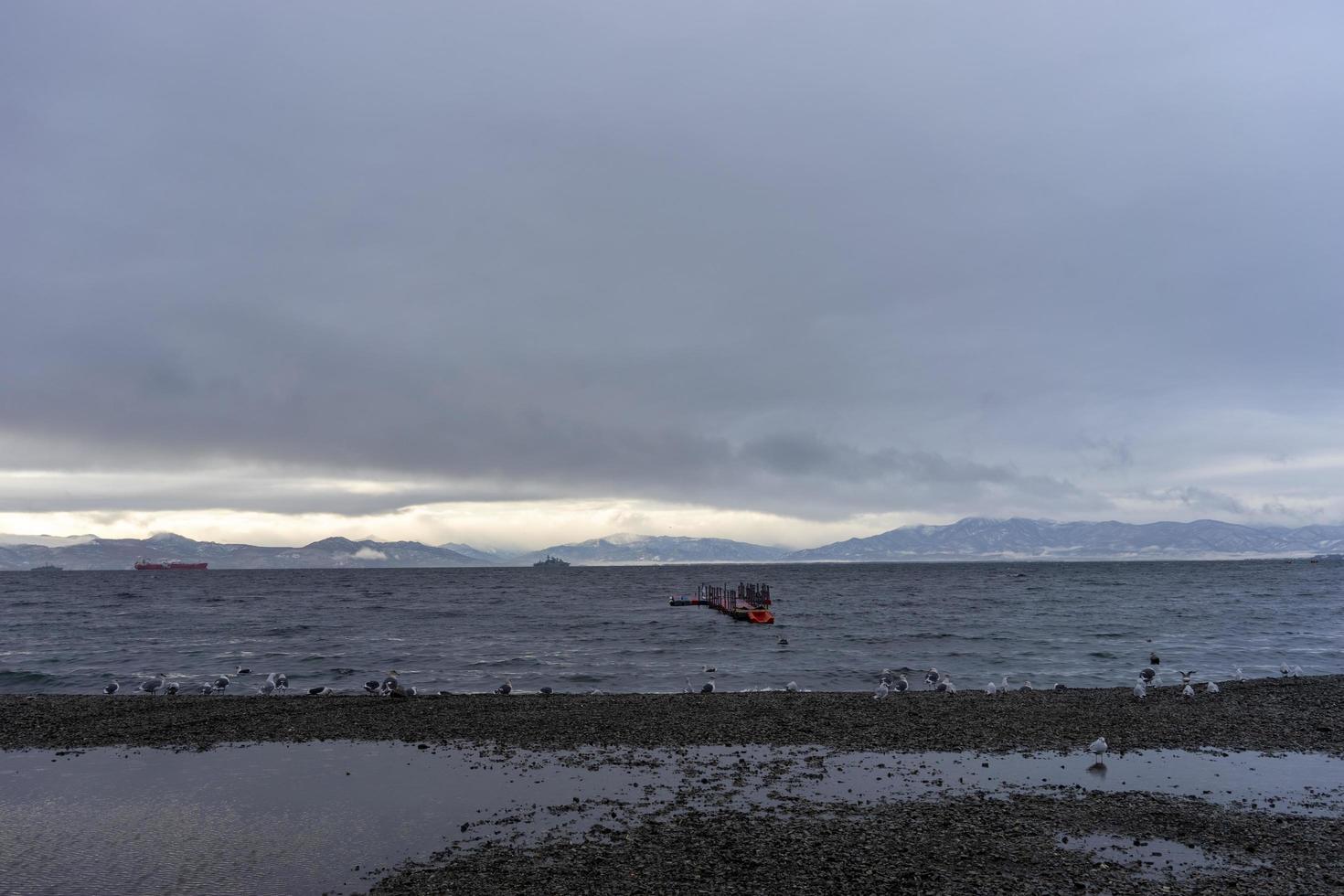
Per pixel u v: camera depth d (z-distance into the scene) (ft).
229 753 81.82
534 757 78.43
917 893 45.75
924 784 68.08
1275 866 49.67
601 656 175.73
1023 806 61.46
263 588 651.66
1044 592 497.87
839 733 87.61
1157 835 55.16
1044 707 103.30
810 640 206.08
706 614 318.04
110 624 273.95
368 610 355.36
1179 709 100.78
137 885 49.47
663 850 52.70
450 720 96.02
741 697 113.60
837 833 55.62
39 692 135.54
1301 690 114.73
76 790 69.51
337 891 47.96
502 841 55.21
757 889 46.52
